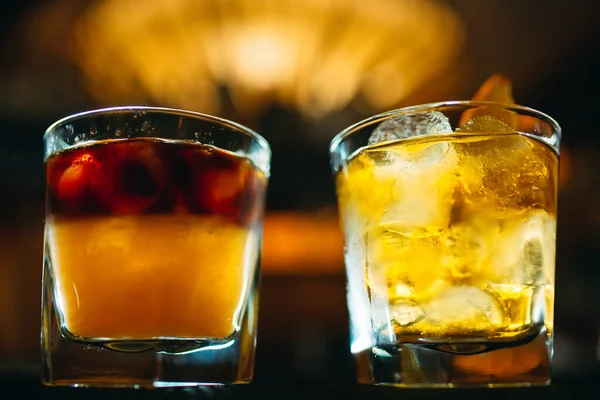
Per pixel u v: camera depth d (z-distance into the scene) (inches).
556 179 10.3
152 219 9.7
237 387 8.1
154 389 8.0
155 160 9.9
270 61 37.4
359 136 10.2
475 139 9.5
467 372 9.2
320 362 37.3
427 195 9.3
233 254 10.3
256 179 11.1
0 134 43.8
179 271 9.7
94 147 9.9
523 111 9.8
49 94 43.3
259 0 35.6
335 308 50.9
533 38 42.6
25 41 41.7
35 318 44.0
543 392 7.8
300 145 44.3
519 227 9.4
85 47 39.5
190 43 36.9
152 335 9.6
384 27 37.0
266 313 50.9
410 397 7.7
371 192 9.8
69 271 9.8
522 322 9.2
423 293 9.2
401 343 9.3
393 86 39.8
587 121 48.7
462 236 9.2
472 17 40.6
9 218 44.8
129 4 36.2
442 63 39.7
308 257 50.9
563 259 48.0
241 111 40.3
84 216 9.8
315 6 36.0
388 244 9.5
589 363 27.6
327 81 38.9
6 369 12.4
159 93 40.1
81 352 9.7
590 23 41.2
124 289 9.6
